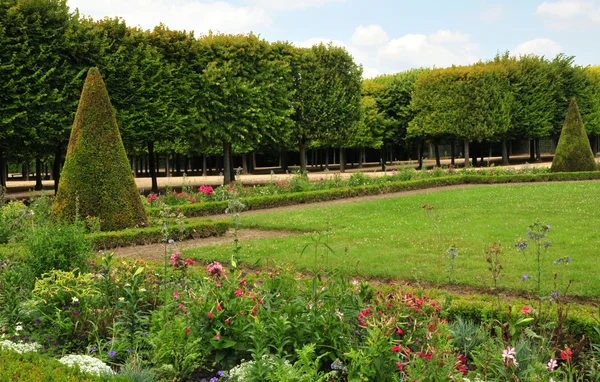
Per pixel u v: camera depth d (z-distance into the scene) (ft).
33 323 17.87
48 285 18.54
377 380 12.74
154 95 80.02
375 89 153.07
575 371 13.34
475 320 19.40
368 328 13.53
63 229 22.47
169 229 40.68
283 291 17.42
